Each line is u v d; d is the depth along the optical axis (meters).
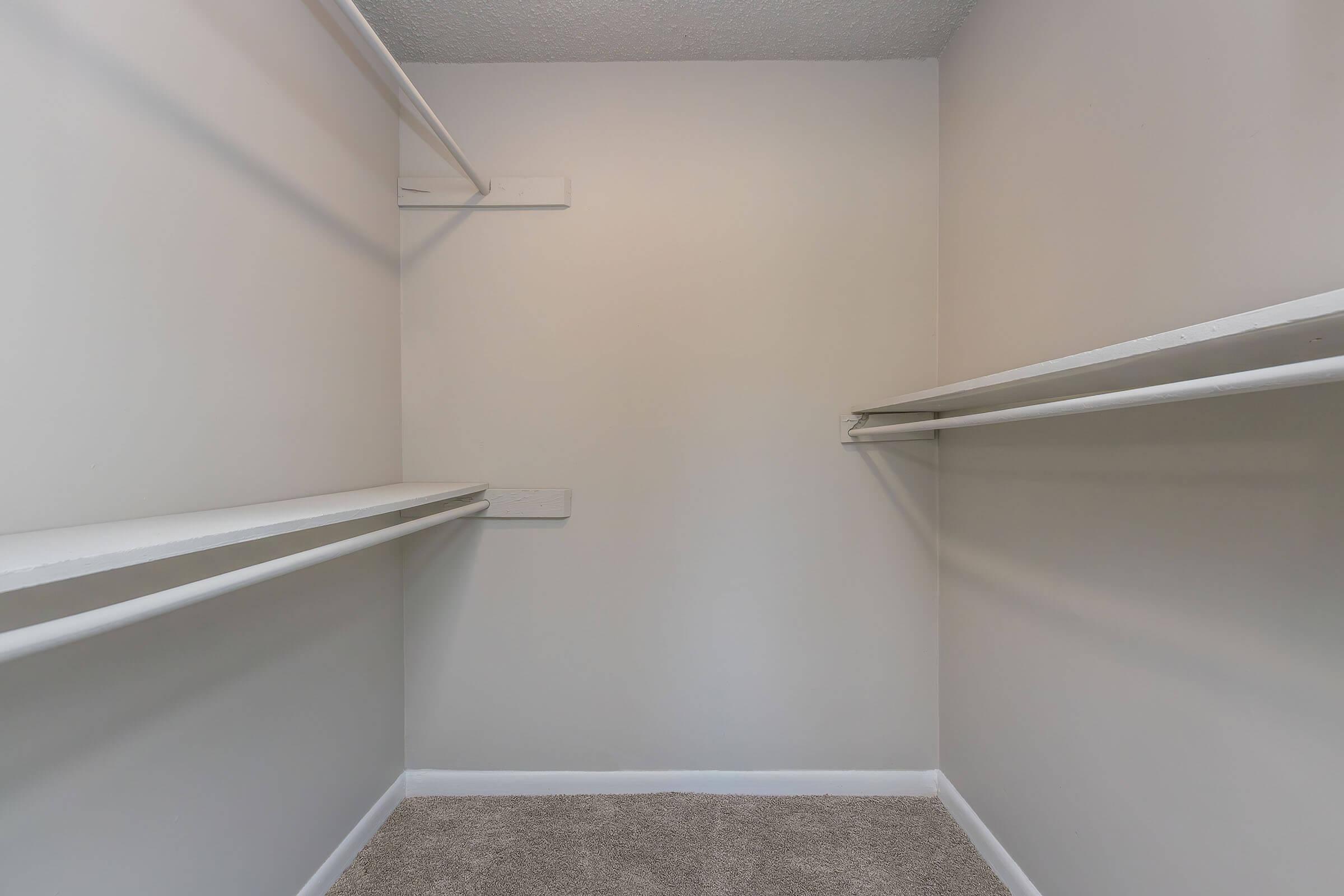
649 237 1.55
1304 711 0.63
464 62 1.54
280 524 0.71
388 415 1.48
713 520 1.56
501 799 1.52
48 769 0.66
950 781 1.49
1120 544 0.91
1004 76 1.22
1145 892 0.85
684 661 1.56
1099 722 0.95
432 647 1.56
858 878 1.23
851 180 1.54
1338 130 0.59
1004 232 1.23
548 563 1.56
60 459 0.66
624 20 1.37
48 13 0.64
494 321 1.55
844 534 1.55
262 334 1.00
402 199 1.53
